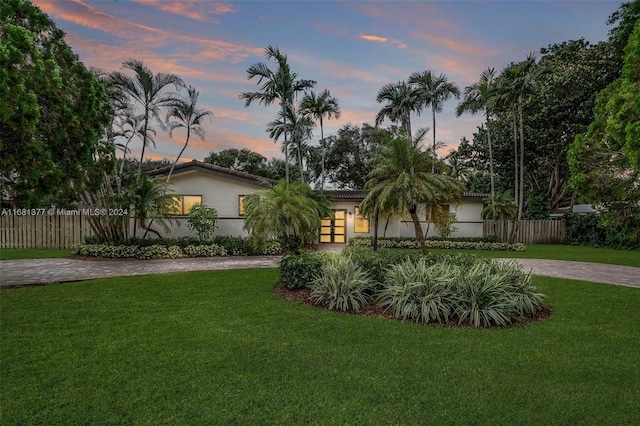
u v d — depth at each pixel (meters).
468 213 20.92
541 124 24.44
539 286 8.39
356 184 31.22
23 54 6.04
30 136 6.58
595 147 9.30
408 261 6.84
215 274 9.38
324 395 3.21
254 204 9.21
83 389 3.26
